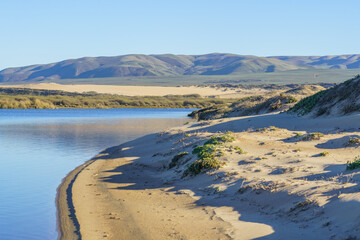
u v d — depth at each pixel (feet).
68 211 46.73
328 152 63.00
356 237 28.37
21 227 41.06
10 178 67.21
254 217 38.83
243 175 53.47
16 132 159.02
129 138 135.64
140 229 38.65
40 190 58.18
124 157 89.76
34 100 462.19
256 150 70.08
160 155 84.89
